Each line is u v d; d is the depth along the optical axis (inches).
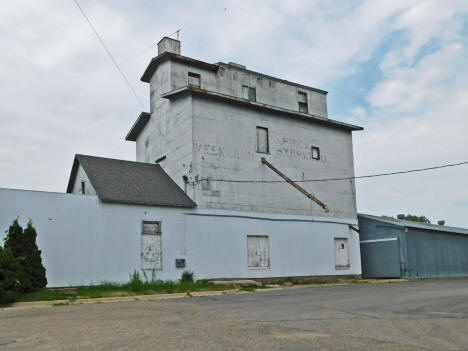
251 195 922.1
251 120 959.6
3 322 357.1
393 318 357.1
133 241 758.5
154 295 621.3
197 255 826.8
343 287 754.8
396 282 924.0
